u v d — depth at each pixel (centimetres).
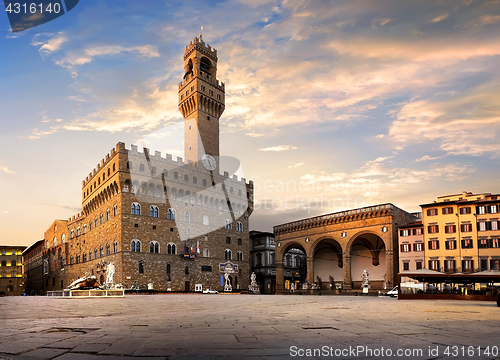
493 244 8350
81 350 1123
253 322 1939
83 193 12469
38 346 1195
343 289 10225
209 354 1059
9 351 1114
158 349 1135
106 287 8519
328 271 12069
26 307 3534
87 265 11600
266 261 13575
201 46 12375
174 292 9881
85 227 12038
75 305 3878
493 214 8444
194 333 1492
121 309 3177
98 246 10962
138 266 9912
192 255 10894
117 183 9931
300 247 12694
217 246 11806
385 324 1820
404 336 1401
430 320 2042
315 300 5391
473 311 2839
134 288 9406
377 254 10862
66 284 12812
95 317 2327
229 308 3294
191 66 12594
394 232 9688
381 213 9744
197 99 11888
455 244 8725
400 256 9331
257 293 12012
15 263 16375
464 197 9119
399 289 5841
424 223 9156
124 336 1408
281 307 3450
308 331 1545
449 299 5550
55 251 14012
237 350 1115
